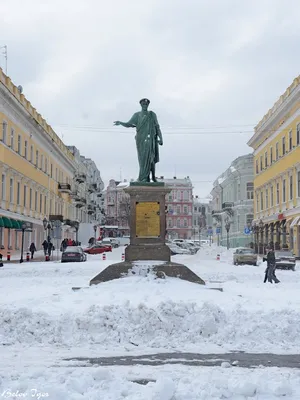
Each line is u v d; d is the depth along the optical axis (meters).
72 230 79.31
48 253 47.38
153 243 18.06
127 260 18.00
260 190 64.44
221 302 13.80
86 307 12.76
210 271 30.50
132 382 7.53
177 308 11.71
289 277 27.22
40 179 61.50
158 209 18.14
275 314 12.09
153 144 18.83
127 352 10.08
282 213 52.75
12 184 49.41
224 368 8.66
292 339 11.23
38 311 11.98
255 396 6.99
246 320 11.79
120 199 137.00
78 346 10.59
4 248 46.94
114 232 114.50
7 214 47.19
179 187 133.25
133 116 19.06
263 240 61.16
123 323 11.40
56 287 18.94
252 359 9.54
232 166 84.19
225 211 83.50
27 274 29.38
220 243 93.19
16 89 50.41
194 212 150.50
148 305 12.63
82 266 33.91
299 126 47.41
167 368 8.66
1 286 21.16
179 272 17.45
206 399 6.82
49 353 9.92
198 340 11.10
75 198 86.25
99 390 7.10
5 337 11.12
